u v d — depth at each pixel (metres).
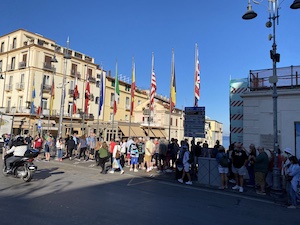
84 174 11.74
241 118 14.03
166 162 13.91
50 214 5.60
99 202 6.88
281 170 10.05
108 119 46.97
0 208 5.83
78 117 41.19
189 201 7.76
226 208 7.21
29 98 36.56
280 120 11.26
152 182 10.79
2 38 42.59
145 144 13.88
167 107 49.94
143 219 5.66
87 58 45.75
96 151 15.75
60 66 40.66
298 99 10.92
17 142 9.55
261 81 12.37
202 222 5.76
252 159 10.37
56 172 11.85
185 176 11.46
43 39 42.47
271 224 6.00
